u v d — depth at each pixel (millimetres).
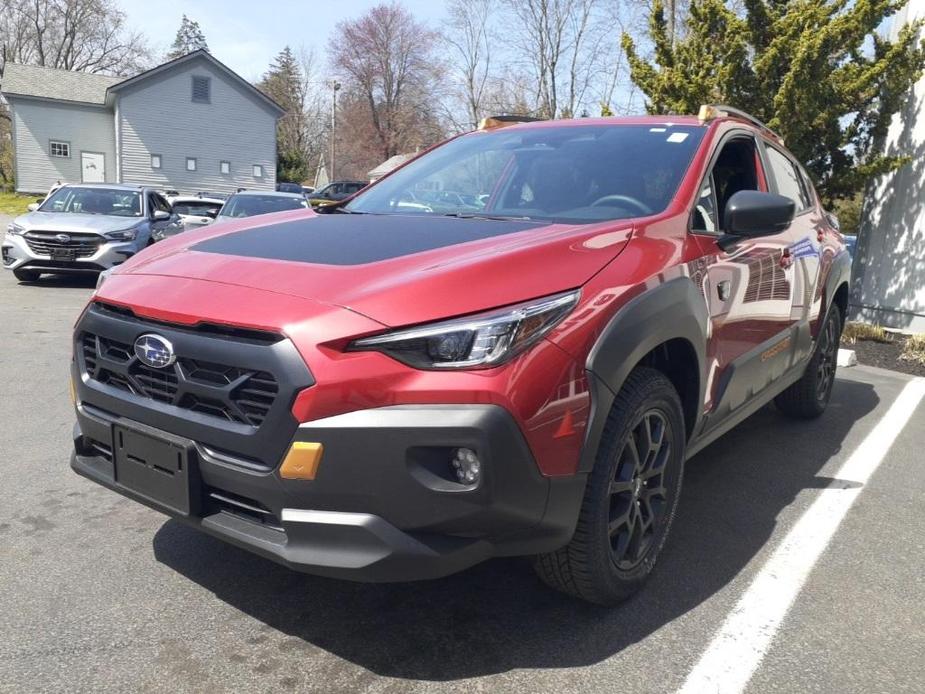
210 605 2703
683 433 2930
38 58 62688
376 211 3574
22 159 41312
